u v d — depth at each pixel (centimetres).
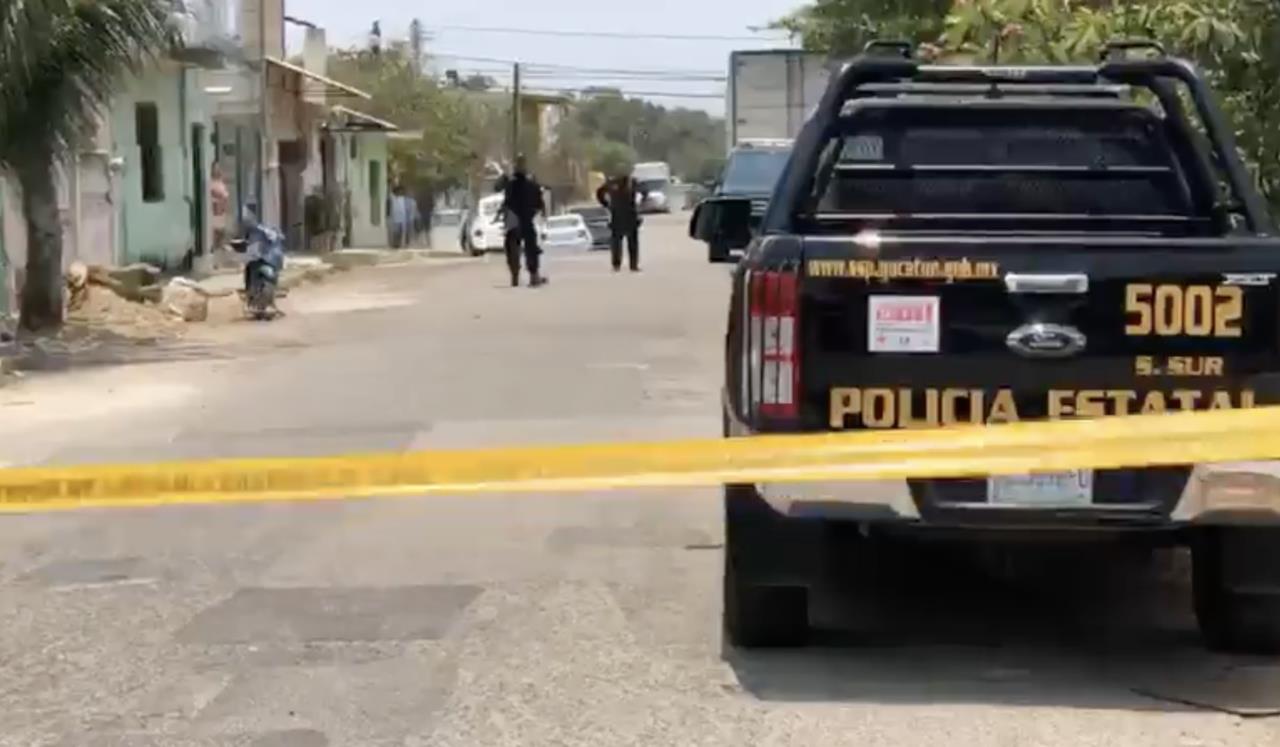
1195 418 573
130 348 1812
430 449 1107
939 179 779
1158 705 588
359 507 964
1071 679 621
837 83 708
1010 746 544
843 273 588
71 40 1802
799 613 643
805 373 591
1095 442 559
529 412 1269
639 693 607
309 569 815
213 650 673
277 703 603
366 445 1133
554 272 3034
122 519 945
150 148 2888
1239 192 702
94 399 1421
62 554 860
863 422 592
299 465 716
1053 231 755
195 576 805
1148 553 820
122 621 723
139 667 652
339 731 571
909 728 563
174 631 704
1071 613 725
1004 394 589
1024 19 995
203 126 3164
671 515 931
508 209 2636
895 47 727
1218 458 551
